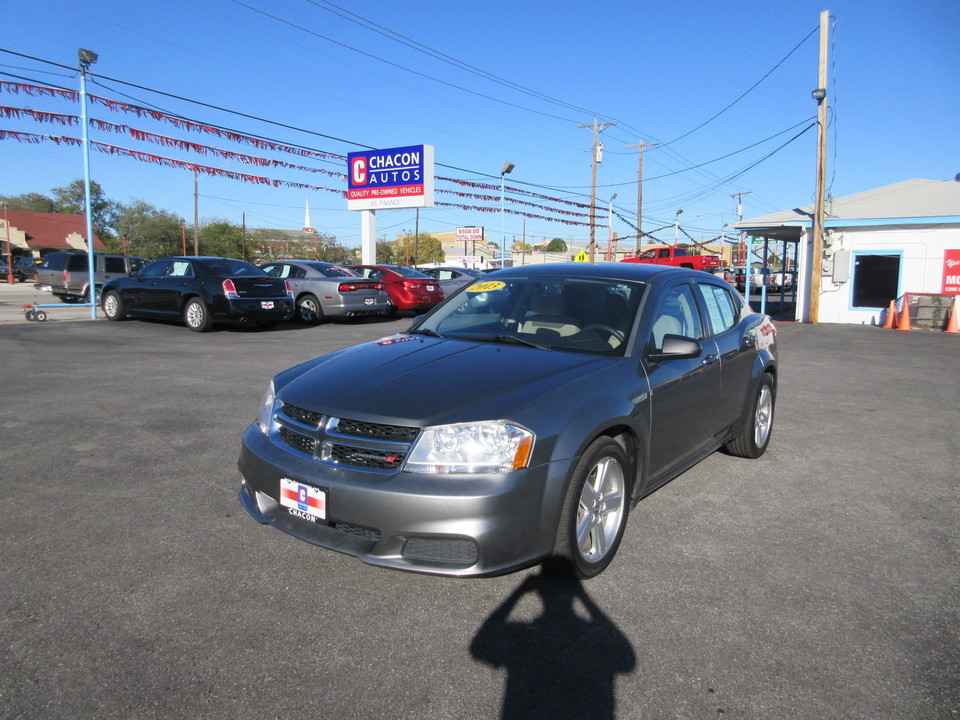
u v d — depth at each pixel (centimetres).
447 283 2227
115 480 455
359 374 342
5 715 227
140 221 6681
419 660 263
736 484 478
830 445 587
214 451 523
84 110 1462
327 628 284
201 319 1328
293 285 1617
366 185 2447
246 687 245
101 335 1258
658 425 379
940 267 1694
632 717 233
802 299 1897
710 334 469
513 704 238
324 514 296
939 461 541
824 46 1745
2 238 5556
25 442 541
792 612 304
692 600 313
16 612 291
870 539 386
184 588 314
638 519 410
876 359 1123
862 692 248
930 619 300
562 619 295
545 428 299
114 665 256
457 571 279
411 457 287
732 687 250
